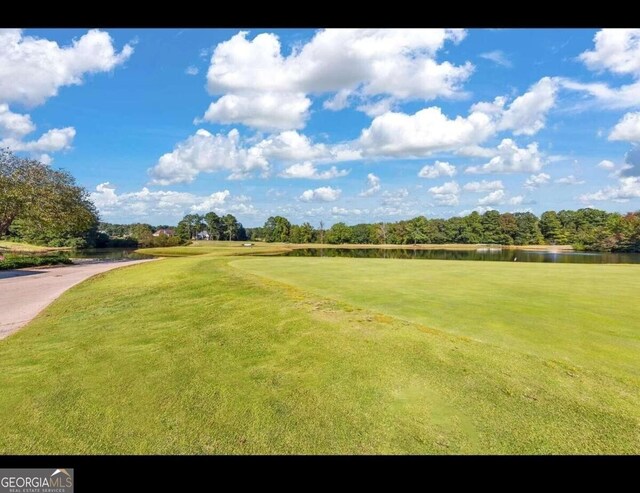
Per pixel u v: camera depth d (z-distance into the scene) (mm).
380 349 4684
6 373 4477
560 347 4699
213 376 4152
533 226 90812
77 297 10352
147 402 3609
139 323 6727
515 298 7738
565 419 3131
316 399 3545
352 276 11477
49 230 29609
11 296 10820
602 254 59219
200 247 69188
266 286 9219
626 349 4637
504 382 3760
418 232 96000
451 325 5672
